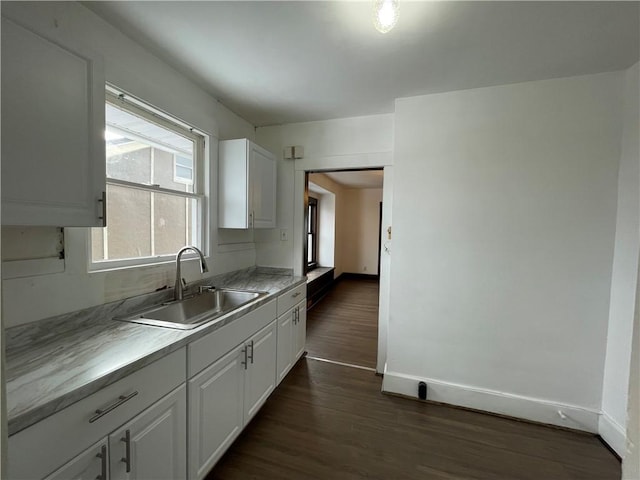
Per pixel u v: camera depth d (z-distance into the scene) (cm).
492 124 210
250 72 197
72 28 136
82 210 119
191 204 225
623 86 185
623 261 181
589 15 140
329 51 173
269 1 135
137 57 168
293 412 212
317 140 284
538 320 205
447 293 224
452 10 139
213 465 153
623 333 180
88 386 94
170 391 126
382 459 171
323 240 659
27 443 82
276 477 157
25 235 124
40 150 105
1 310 47
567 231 197
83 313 145
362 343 337
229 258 265
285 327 243
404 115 230
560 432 196
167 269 196
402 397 233
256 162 250
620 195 185
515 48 167
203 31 157
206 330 146
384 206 267
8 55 95
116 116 169
